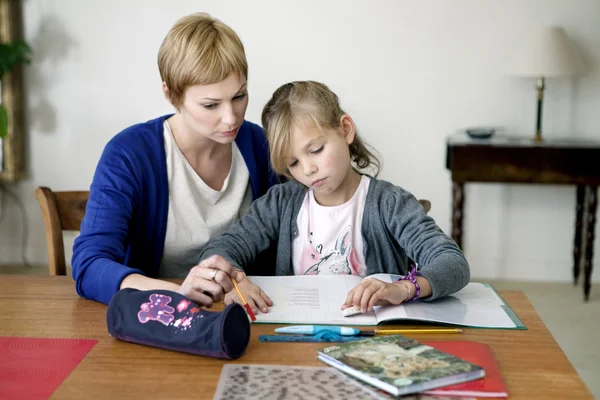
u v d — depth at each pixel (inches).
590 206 135.2
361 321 46.8
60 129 152.7
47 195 66.0
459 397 35.8
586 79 143.6
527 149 131.0
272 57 147.6
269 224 62.9
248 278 54.9
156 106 150.8
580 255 150.5
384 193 61.3
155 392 36.9
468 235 152.2
